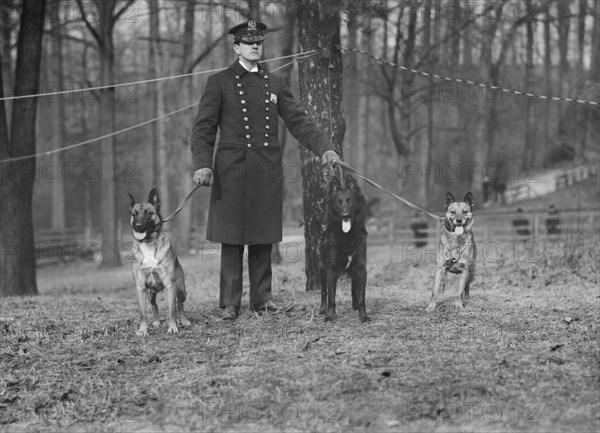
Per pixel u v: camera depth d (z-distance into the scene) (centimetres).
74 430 445
